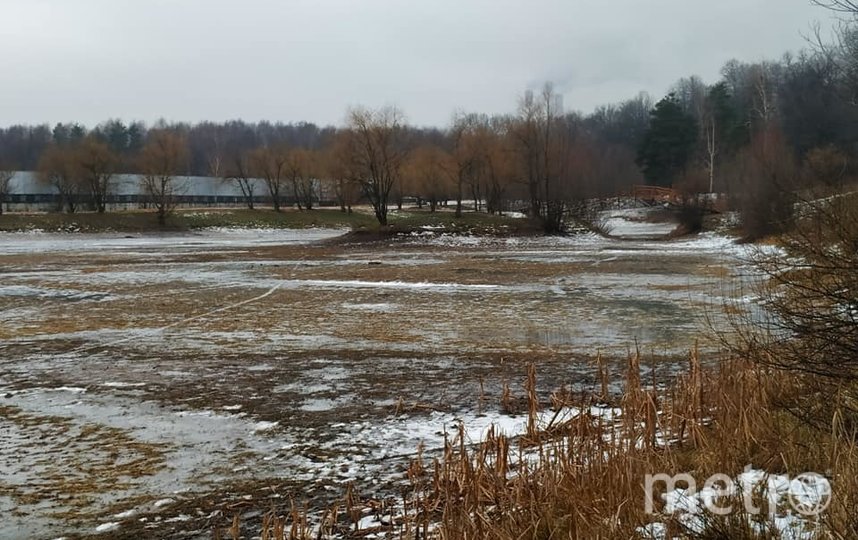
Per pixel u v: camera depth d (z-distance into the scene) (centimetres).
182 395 978
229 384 1040
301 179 7731
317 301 1988
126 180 8519
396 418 866
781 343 683
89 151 6606
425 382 1044
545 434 746
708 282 2327
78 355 1263
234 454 745
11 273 2852
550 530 491
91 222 6206
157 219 6506
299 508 606
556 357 1217
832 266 601
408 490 634
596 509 491
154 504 619
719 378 779
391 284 2406
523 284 2370
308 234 6512
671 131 8156
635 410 703
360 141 5475
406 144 5881
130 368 1152
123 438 798
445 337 1420
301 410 904
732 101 7806
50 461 726
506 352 1265
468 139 5853
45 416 884
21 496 638
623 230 6225
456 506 541
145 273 2852
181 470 700
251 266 3181
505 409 895
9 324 1623
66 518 592
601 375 960
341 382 1048
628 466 549
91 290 2278
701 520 463
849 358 604
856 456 504
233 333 1482
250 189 7944
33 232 5828
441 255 3853
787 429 629
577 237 5191
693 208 5178
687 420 668
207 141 14012
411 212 7156
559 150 5391
